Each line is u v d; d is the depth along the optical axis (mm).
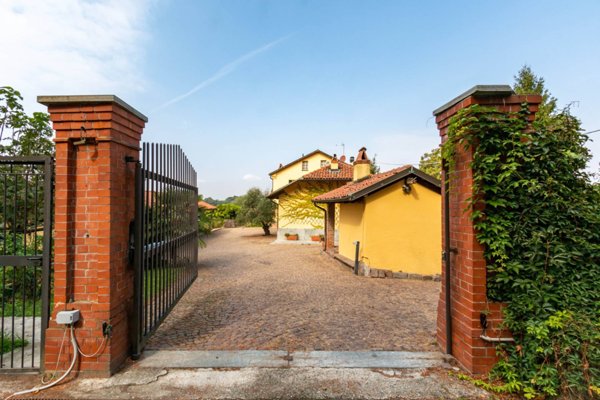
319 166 27297
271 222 22953
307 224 18906
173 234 4930
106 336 2795
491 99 2945
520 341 2770
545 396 2482
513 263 2801
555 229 2746
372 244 8547
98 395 2494
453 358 3225
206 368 3000
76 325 2795
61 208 2785
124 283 3141
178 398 2469
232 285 7266
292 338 3951
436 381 2785
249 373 2904
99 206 2832
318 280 7930
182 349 3543
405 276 8305
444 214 3564
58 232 2785
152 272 3754
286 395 2535
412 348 3631
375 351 3488
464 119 2850
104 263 2820
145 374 2854
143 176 3379
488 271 2912
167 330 4250
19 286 5613
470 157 2973
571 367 2469
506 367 2709
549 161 2809
